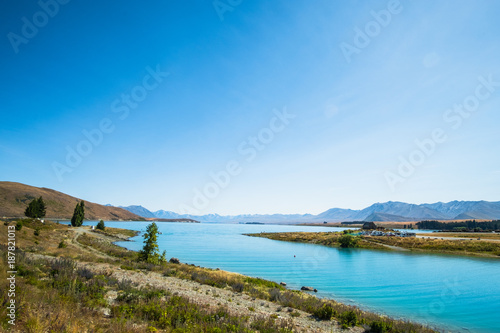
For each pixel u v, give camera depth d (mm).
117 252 46219
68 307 11414
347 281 40594
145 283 23141
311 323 18469
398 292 34250
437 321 24031
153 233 40219
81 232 81688
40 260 22859
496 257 66062
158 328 11953
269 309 20828
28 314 9539
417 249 83312
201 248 85438
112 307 13227
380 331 17875
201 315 14734
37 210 88500
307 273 46781
